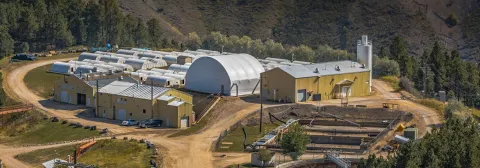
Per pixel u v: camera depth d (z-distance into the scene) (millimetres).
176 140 127125
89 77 158375
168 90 141125
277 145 119000
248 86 153625
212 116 139875
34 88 165250
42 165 118250
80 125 138250
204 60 154625
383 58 188375
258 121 135875
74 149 119688
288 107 141375
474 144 108000
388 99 150375
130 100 140500
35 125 141375
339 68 152250
